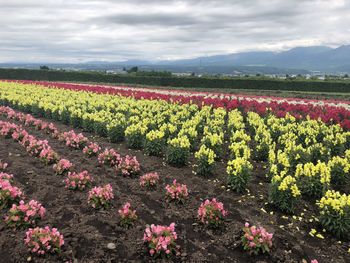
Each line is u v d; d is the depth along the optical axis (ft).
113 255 19.58
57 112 55.98
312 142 43.70
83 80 176.35
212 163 32.27
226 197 27.99
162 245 19.43
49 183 27.96
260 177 32.94
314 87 141.28
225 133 47.39
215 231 22.88
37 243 18.66
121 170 30.83
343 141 39.73
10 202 23.40
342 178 31.30
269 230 23.44
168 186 26.66
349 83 136.56
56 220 22.41
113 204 25.03
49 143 40.29
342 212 23.21
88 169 31.78
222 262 19.98
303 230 24.00
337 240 23.20
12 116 54.75
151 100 66.39
